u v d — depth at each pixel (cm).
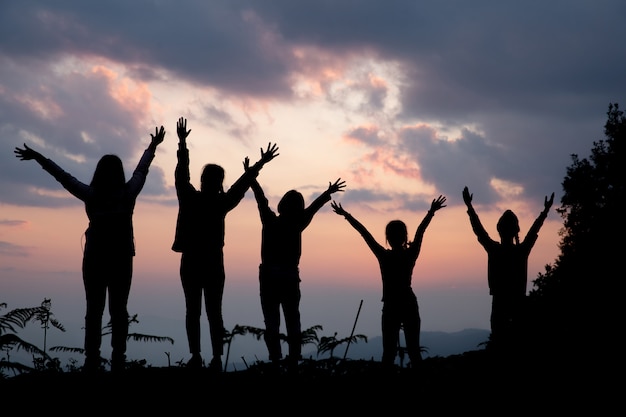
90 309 834
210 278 877
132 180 869
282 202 952
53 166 840
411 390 739
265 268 924
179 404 705
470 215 1055
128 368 848
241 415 684
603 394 694
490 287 1024
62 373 793
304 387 744
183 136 918
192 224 884
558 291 905
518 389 721
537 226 1035
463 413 686
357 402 711
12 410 684
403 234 973
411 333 947
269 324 905
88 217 850
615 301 847
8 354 721
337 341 824
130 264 852
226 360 815
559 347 787
